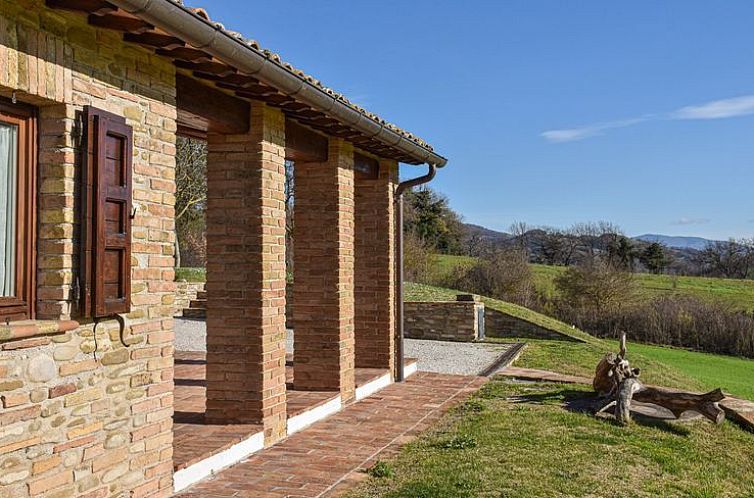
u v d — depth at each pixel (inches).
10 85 151.5
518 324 782.5
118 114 187.2
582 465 260.8
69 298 169.0
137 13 159.6
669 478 258.2
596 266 1210.0
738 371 809.5
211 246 278.1
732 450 311.9
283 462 255.6
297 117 303.4
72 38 170.4
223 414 276.1
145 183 199.5
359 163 405.4
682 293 1326.3
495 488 228.4
